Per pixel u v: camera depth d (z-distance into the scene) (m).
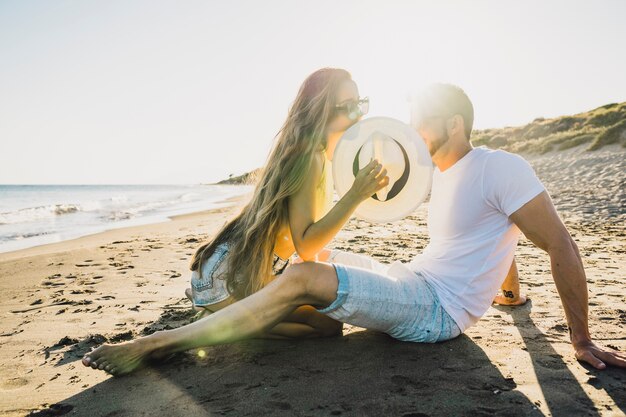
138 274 4.71
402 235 6.90
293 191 2.19
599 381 1.91
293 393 1.88
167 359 2.27
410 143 2.14
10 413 1.82
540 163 18.23
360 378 2.00
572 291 2.13
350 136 2.15
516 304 3.06
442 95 2.28
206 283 2.42
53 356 2.46
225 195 34.81
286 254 2.45
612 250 5.01
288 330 2.45
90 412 1.79
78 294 3.91
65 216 15.07
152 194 43.97
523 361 2.14
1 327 3.00
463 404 1.75
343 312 2.12
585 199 9.84
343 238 6.61
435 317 2.25
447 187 2.33
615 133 17.48
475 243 2.25
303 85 2.34
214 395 1.89
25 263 5.66
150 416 1.74
